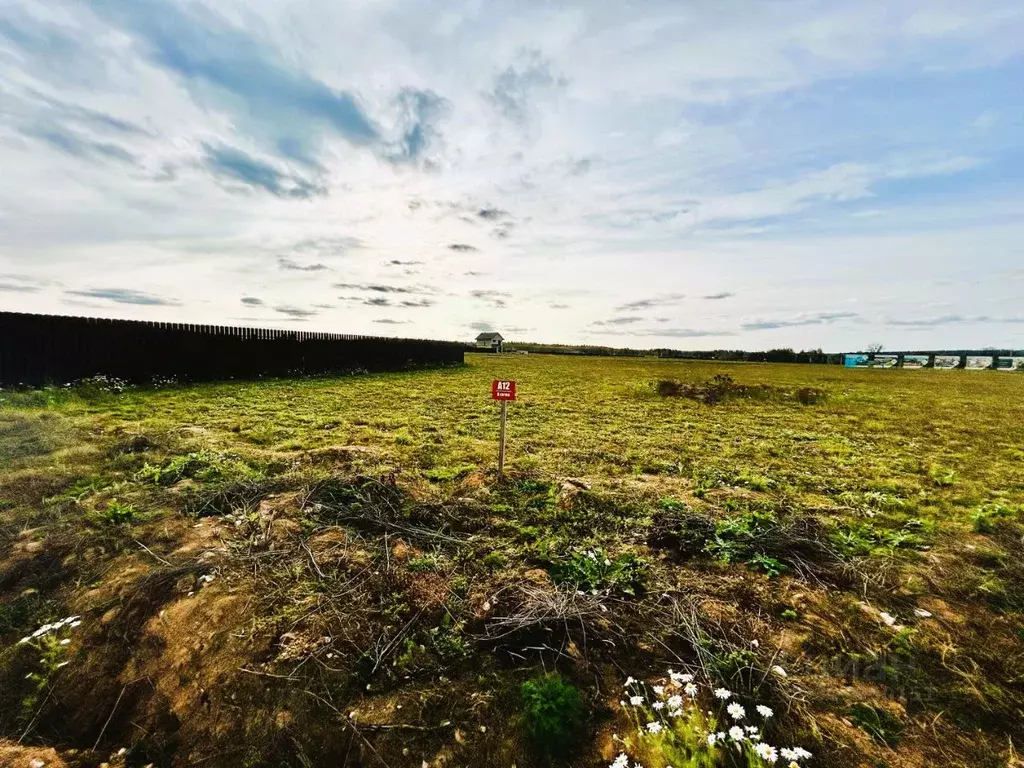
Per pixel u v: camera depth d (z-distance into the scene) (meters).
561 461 6.74
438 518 4.42
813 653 2.81
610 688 2.55
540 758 2.19
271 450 6.45
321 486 4.79
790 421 10.94
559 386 17.48
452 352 31.19
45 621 2.97
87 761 2.29
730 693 2.38
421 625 2.98
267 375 16.11
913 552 4.05
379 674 2.60
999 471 6.87
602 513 4.70
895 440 9.04
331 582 3.33
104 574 3.37
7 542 3.70
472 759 2.19
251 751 2.25
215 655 2.67
